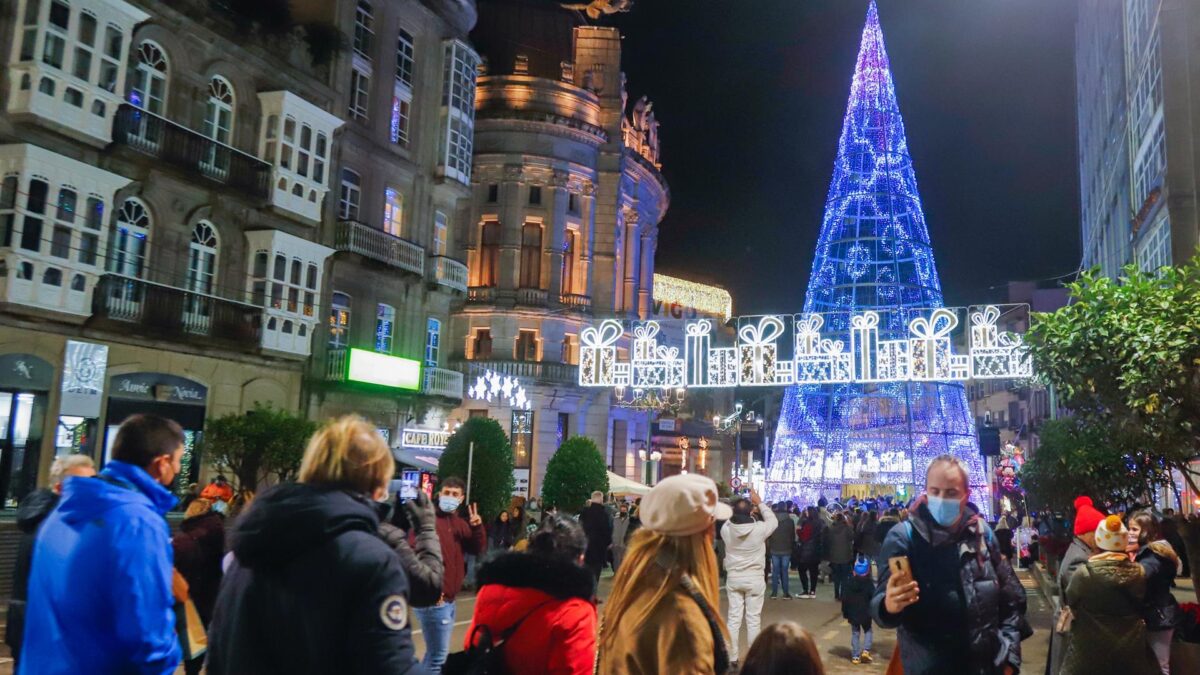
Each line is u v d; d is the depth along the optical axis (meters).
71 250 18.92
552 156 44.22
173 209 21.84
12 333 18.27
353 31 27.91
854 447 36.69
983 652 4.61
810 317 23.56
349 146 28.08
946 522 4.83
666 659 3.16
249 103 24.19
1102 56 35.41
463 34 34.25
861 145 36.09
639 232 51.56
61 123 18.73
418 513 5.36
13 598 5.41
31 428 18.69
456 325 43.75
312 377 25.91
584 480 28.20
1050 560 18.39
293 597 2.64
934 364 21.61
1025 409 65.44
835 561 17.08
